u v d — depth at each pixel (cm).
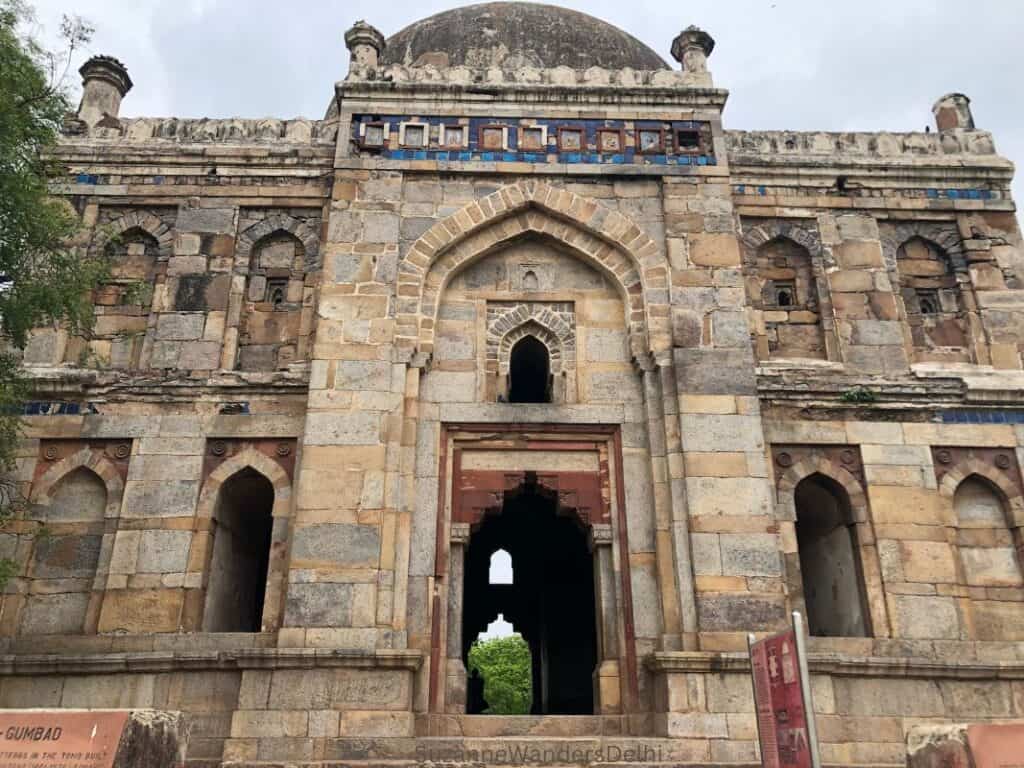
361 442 1189
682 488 1186
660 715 1068
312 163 1423
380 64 1555
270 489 1302
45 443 1238
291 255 1395
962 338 1387
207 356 1302
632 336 1292
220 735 1054
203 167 1423
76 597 1169
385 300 1280
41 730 602
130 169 1421
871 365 1334
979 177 1473
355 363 1236
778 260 1426
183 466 1224
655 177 1387
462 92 1433
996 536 1257
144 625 1139
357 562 1123
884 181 1461
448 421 1246
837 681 1107
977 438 1286
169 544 1182
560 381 1292
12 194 985
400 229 1334
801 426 1278
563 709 1730
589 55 1678
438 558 1172
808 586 1367
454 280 1345
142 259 1386
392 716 1039
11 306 1020
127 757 592
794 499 1289
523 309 1336
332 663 1057
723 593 1123
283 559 1180
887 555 1211
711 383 1240
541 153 1401
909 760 636
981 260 1423
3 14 983
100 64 1538
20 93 1007
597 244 1357
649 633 1140
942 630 1173
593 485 1236
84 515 1215
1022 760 589
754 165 1450
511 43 1670
